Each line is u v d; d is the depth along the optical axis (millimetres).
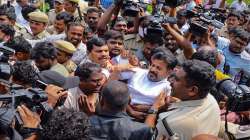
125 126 3320
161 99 4238
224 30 8359
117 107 3373
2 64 2982
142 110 4457
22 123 2914
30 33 7309
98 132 3301
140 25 6461
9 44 4949
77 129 2611
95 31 7285
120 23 6766
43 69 4875
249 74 5645
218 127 3443
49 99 3740
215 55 4652
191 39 5871
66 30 6523
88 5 8945
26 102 3016
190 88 3389
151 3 8344
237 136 3592
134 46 6516
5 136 2666
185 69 3412
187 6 10484
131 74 4703
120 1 6605
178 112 3418
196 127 3326
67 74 5027
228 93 3631
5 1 8789
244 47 6547
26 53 4934
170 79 4055
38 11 7879
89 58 5137
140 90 4516
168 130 3387
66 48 5484
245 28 8820
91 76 4070
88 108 4059
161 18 5781
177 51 6238
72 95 4137
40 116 3041
